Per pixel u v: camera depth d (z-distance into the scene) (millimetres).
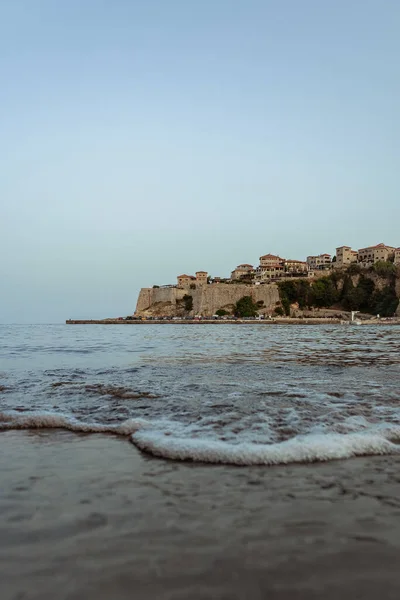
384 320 108312
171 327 90500
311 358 18969
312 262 170375
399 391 10242
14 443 6621
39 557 3453
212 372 14023
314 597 2959
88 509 4301
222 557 3449
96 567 3320
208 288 129125
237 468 5477
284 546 3596
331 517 4098
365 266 143875
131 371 14422
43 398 9734
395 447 6215
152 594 3006
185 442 6359
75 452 6164
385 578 3162
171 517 4121
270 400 9250
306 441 6324
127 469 5453
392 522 3986
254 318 120312
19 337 44781
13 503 4438
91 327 97125
